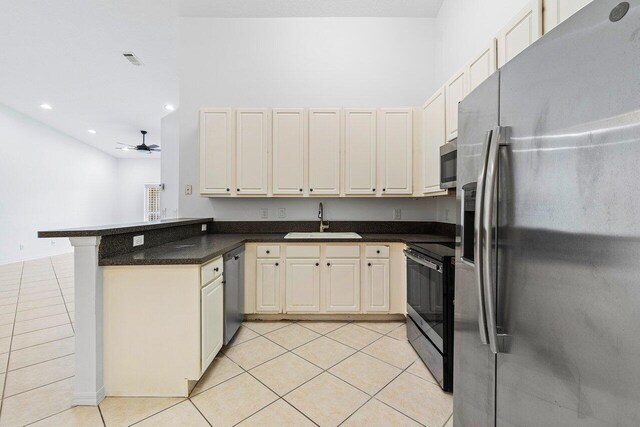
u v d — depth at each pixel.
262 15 3.18
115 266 1.65
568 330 0.68
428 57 3.24
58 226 6.85
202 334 1.72
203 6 3.00
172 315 1.67
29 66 3.90
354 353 2.15
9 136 5.55
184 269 1.67
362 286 2.70
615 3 0.58
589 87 0.63
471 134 1.15
